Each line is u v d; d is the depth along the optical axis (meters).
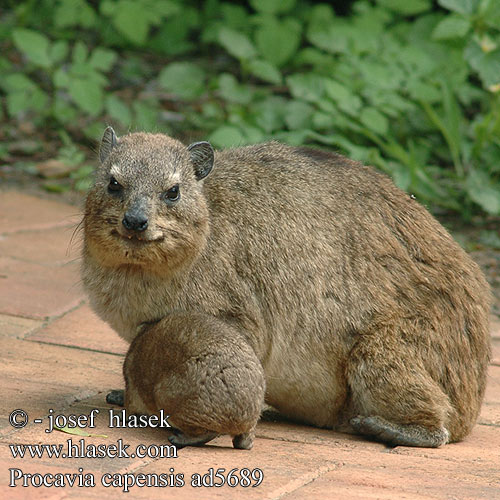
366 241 10.62
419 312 10.45
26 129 22.31
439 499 8.24
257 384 9.26
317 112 19.39
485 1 19.14
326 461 9.20
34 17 26.03
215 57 26.86
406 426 10.26
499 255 17.91
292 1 23.14
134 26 23.72
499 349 13.67
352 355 10.38
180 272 10.05
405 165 18.86
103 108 23.25
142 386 9.67
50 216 17.80
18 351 12.05
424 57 20.44
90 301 10.62
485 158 19.11
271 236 10.45
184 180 9.99
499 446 10.47
